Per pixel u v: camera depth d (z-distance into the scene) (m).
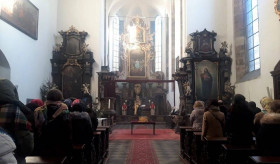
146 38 31.66
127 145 12.48
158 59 31.73
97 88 20.72
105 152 9.40
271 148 4.57
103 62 23.38
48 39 19.39
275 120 4.60
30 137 3.04
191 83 18.05
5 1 12.79
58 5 21.50
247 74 16.61
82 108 6.25
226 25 19.36
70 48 20.55
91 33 21.33
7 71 13.44
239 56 17.45
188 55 18.50
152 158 9.56
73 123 5.93
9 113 2.95
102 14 22.84
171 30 25.86
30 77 16.05
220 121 6.75
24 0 14.97
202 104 9.07
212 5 19.50
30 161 3.88
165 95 28.83
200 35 18.67
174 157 9.77
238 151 5.08
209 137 6.64
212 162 6.27
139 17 32.72
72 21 21.39
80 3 21.55
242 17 17.62
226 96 17.41
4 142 2.39
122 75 31.36
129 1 31.89
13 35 13.78
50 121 4.43
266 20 13.08
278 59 12.06
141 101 29.05
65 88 20.17
